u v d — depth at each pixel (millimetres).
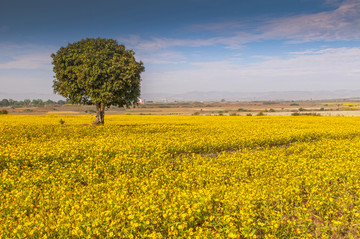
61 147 14250
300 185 9234
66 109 144375
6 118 43344
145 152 13898
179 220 6645
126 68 27938
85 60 27766
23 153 12766
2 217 7141
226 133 21734
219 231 6121
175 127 27688
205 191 7801
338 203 7734
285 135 19859
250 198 7188
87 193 8375
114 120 44344
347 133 22312
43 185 9445
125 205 7176
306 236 6219
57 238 6102
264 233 6812
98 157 12648
